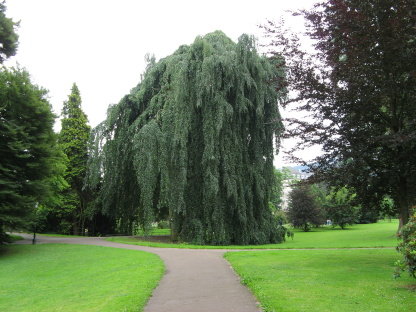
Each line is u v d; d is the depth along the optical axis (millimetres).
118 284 9008
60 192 34938
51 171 21328
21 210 19312
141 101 26609
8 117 19406
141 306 6426
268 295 6863
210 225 21359
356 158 9812
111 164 25125
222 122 20750
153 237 29734
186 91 21516
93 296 7898
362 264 10977
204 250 17719
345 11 9648
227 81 21734
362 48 9641
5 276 12844
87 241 25125
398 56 9453
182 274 10219
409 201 10062
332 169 10383
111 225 39406
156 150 21750
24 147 18641
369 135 10492
